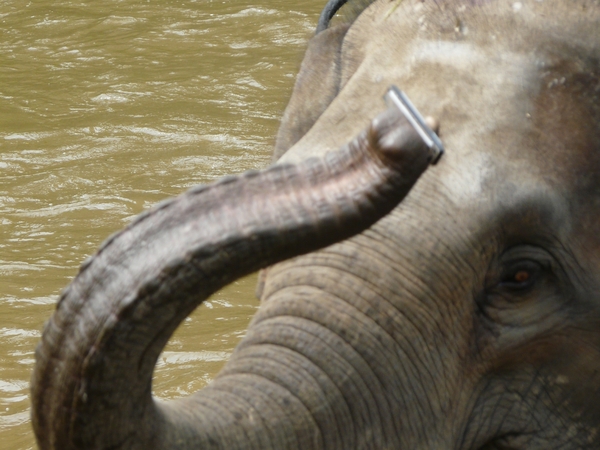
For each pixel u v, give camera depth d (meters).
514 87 4.07
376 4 4.96
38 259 10.09
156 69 16.27
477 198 3.94
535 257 4.07
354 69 4.72
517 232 4.01
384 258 3.93
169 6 19.42
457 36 4.27
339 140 4.25
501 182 3.95
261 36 17.58
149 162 12.64
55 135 13.69
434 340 3.97
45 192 11.80
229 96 14.96
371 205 2.79
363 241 3.97
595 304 4.20
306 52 5.24
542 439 4.36
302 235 2.82
